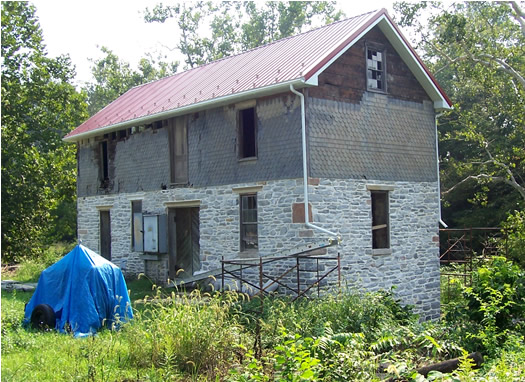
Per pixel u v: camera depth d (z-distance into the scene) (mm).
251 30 38625
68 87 27328
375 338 10516
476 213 28688
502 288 11664
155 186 19672
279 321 10578
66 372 8711
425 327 11742
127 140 21062
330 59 15203
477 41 24469
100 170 22578
